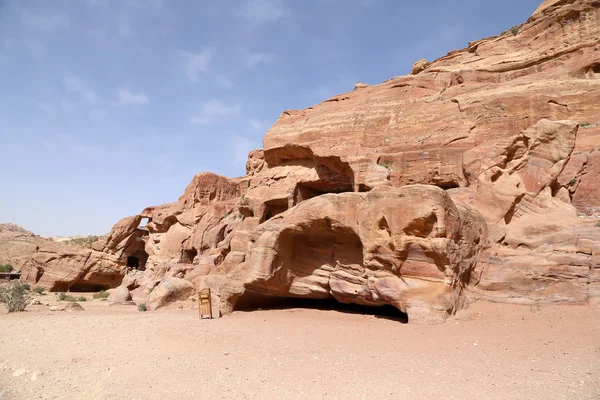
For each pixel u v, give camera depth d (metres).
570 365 8.12
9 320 18.38
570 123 17.34
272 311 19.11
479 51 34.69
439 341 10.80
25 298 25.75
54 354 10.93
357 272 17.59
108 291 48.72
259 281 18.78
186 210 51.97
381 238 15.16
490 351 9.52
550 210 16.44
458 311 13.88
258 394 7.26
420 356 9.37
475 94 26.31
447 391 6.96
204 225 48.06
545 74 25.88
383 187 15.44
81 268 50.62
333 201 17.45
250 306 20.80
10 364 10.20
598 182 19.83
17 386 8.30
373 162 27.72
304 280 19.45
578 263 13.87
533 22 31.20
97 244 54.09
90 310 25.39
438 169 24.75
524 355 9.06
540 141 17.38
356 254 17.92
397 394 6.91
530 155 17.38
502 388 7.00
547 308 13.30
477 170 22.00
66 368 9.51
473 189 19.84
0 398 7.64
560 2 30.34
